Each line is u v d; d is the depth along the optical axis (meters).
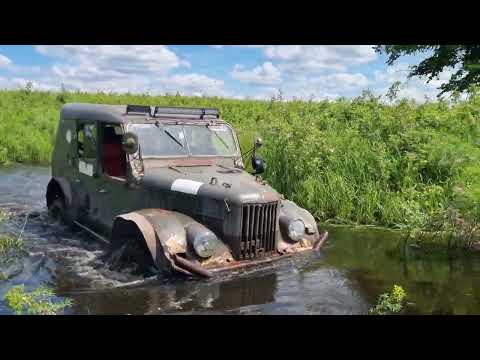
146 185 6.66
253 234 6.05
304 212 7.05
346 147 10.82
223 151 7.59
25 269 6.27
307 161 10.55
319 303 5.25
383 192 9.62
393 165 10.07
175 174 6.62
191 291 5.44
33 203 10.29
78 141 8.07
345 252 7.25
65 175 8.48
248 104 26.47
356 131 11.29
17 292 4.79
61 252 6.98
